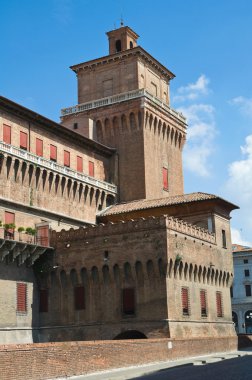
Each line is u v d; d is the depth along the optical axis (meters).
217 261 61.72
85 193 66.50
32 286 56.19
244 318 114.69
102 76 80.19
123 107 74.62
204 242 59.16
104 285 54.28
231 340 58.78
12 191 55.09
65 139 66.31
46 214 59.59
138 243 52.62
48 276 56.72
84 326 54.31
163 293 50.94
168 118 78.88
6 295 52.09
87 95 80.81
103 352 36.47
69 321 55.16
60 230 61.38
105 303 53.75
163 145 77.62
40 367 31.02
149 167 73.25
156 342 43.31
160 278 51.44
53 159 63.56
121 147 74.56
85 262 55.19
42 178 59.34
